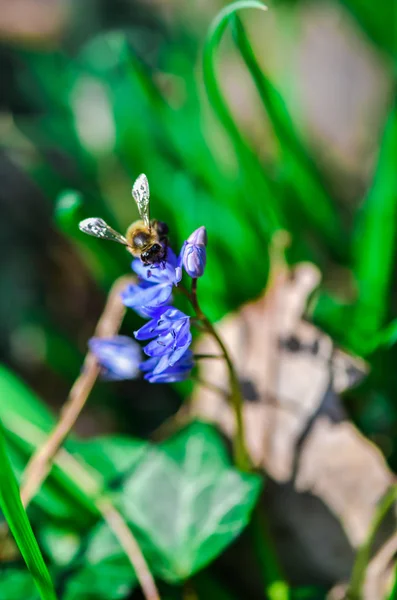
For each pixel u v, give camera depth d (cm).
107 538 36
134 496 36
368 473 36
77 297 46
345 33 59
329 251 43
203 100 47
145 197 32
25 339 45
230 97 56
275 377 38
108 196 46
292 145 41
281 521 36
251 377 38
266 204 41
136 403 43
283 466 37
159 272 32
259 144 50
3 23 65
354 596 35
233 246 42
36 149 49
